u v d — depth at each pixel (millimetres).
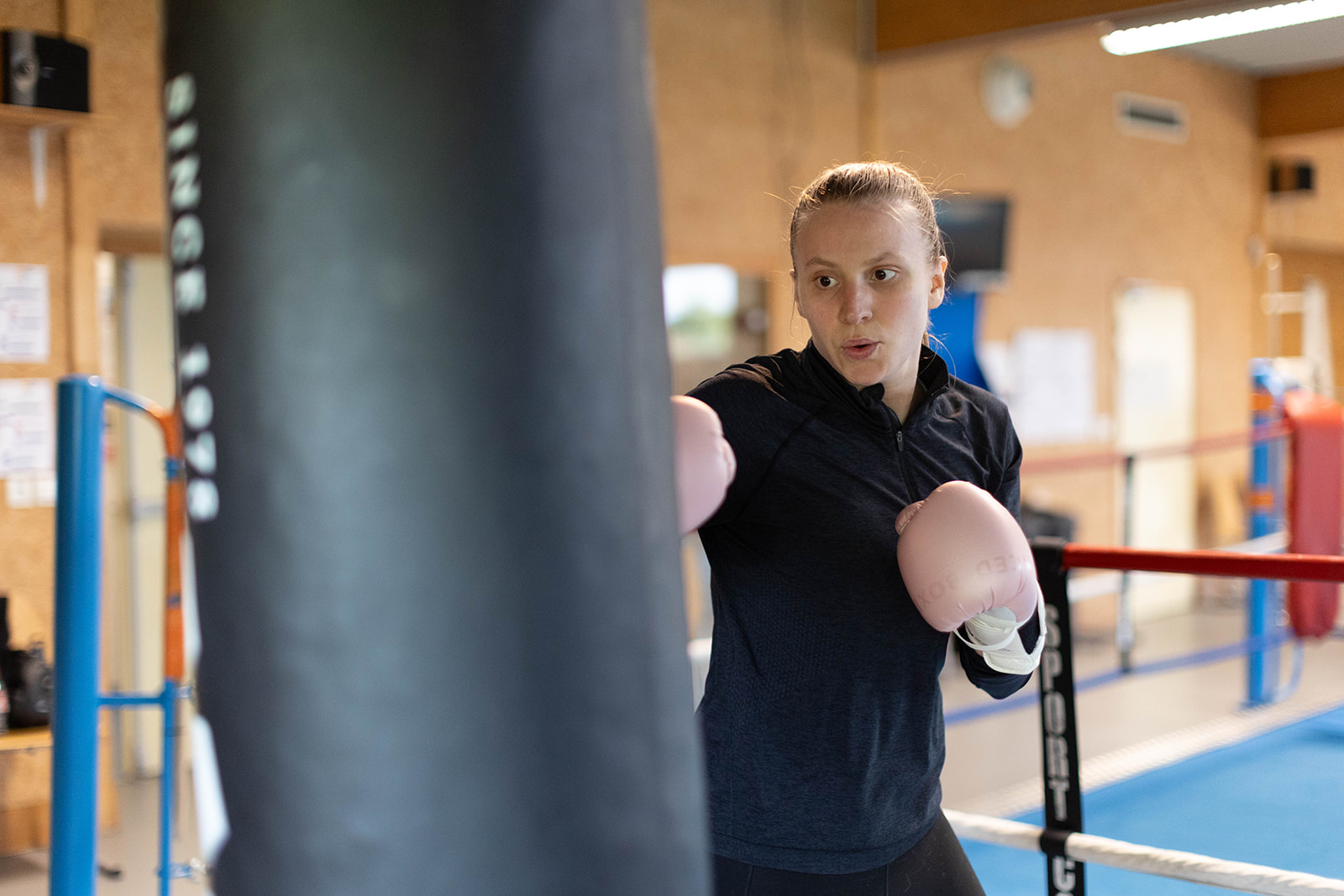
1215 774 4184
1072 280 7871
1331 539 4895
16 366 4102
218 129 531
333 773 515
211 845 562
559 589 525
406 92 508
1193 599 8945
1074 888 1889
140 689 4824
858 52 6691
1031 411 7617
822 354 1295
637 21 576
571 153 534
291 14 513
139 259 4773
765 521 1288
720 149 6117
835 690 1265
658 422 567
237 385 529
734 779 1292
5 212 4070
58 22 4129
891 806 1309
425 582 508
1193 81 8648
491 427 515
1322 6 5582
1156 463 8609
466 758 512
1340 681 5938
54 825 1487
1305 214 9688
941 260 1342
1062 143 7785
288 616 520
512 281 519
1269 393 6059
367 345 508
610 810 535
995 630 1272
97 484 1502
